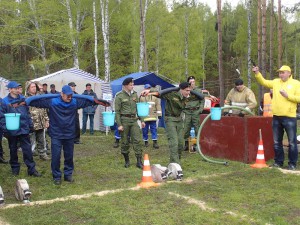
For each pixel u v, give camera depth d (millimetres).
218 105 18766
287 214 5004
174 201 5500
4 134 7234
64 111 6602
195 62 37062
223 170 7660
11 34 25422
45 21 26766
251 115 8695
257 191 6020
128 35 31844
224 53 46406
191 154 9625
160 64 32812
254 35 38125
